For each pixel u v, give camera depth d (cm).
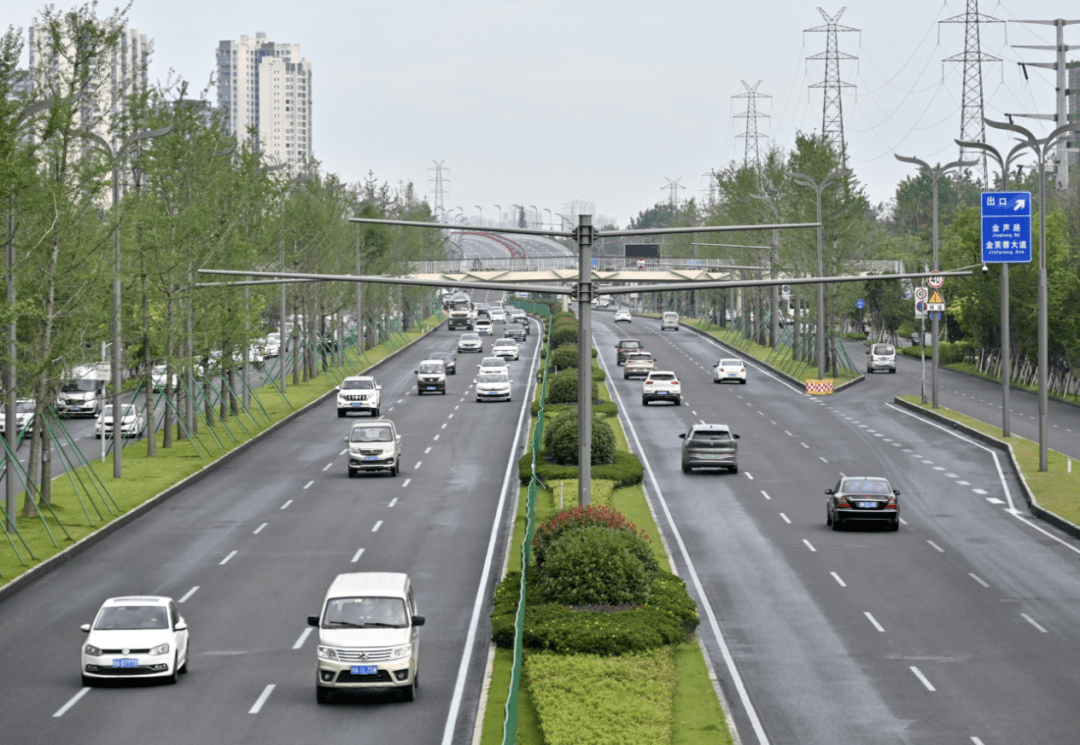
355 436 7694
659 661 3569
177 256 8188
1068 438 9119
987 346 14162
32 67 6072
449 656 3853
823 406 11306
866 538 5725
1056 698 3356
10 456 5819
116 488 7075
